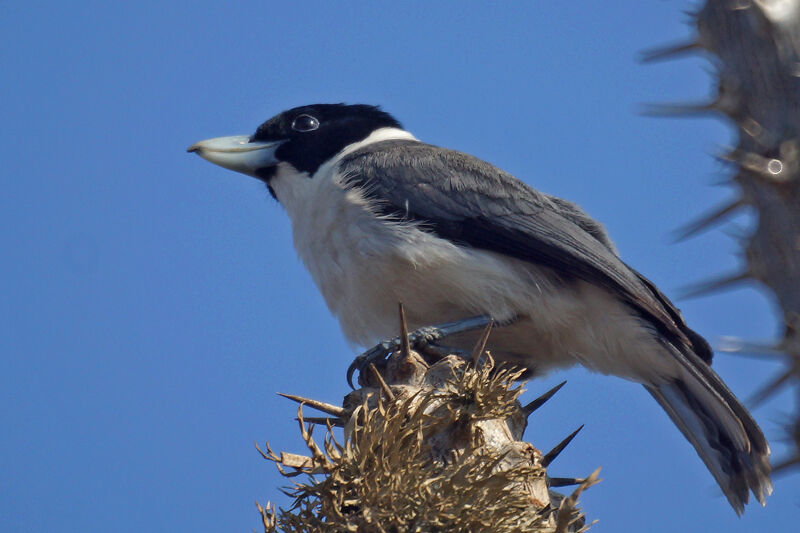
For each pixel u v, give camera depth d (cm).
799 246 575
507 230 1135
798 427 583
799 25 613
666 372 1102
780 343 583
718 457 1034
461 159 1200
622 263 1141
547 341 1144
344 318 1162
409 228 1125
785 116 596
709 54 663
